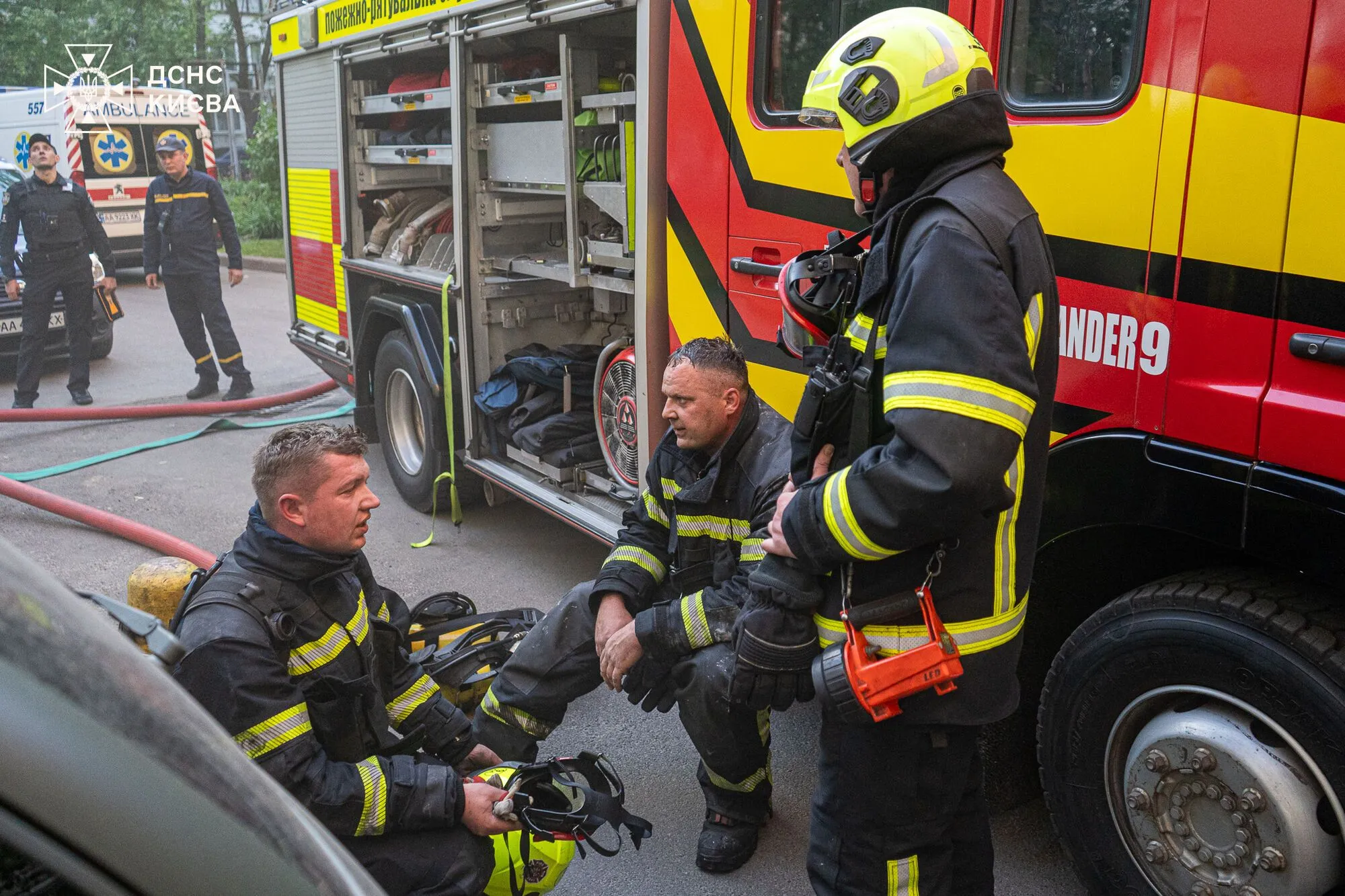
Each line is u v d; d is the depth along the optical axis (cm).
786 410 312
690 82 329
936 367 160
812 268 200
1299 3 186
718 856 271
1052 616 259
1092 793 234
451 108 465
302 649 201
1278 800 199
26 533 520
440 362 491
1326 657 190
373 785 195
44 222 726
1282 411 193
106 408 685
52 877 69
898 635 184
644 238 351
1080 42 223
